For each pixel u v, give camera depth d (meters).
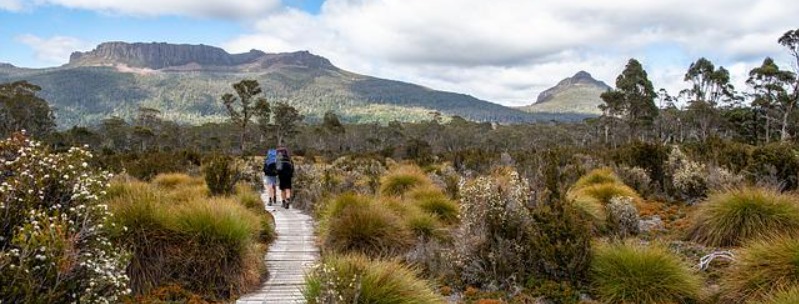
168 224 7.04
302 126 98.38
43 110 56.97
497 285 7.22
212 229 7.16
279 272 8.02
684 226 9.91
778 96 51.53
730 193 9.11
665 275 6.52
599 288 6.67
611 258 6.96
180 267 6.93
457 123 108.88
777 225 8.12
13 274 3.47
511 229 7.75
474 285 7.37
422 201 11.70
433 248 8.37
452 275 7.59
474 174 19.41
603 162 18.64
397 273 6.42
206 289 6.82
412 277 6.58
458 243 8.18
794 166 11.67
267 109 68.19
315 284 6.01
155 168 19.77
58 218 4.09
